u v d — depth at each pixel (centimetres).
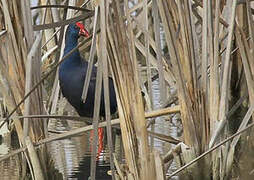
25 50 880
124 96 735
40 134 898
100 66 690
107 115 695
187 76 826
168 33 787
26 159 893
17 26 878
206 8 788
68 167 924
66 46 1109
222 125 802
